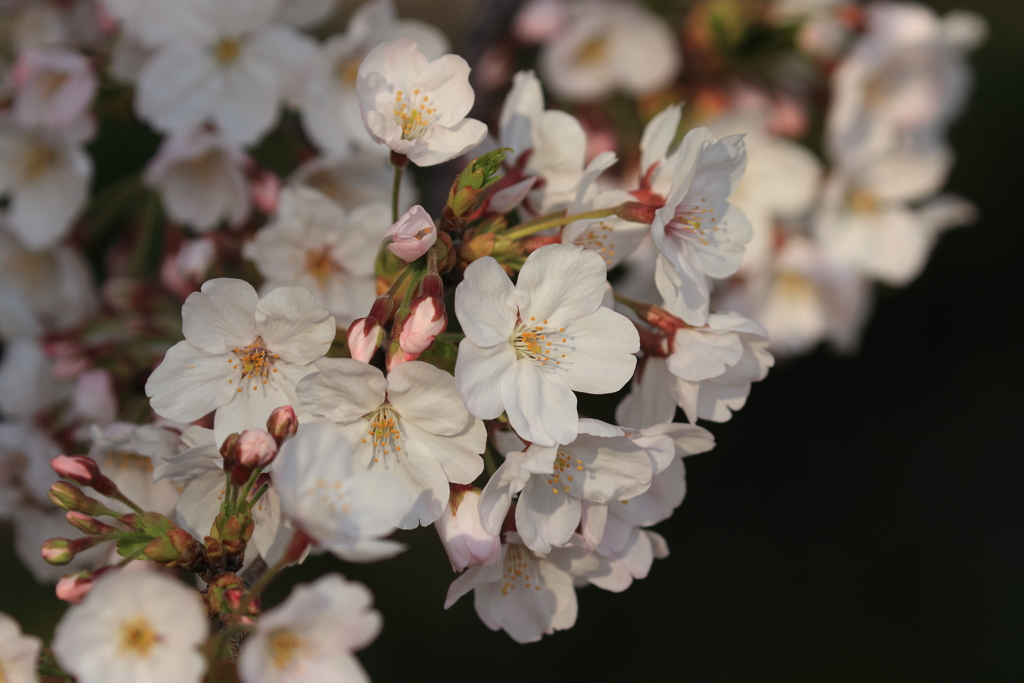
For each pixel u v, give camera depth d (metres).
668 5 0.82
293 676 0.54
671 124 0.60
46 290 0.69
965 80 0.86
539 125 0.60
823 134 0.89
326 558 0.99
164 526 0.56
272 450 0.56
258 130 0.67
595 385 0.57
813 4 0.76
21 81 0.66
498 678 1.03
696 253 0.59
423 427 0.56
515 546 0.59
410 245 0.56
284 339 0.57
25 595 0.88
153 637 0.54
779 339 0.82
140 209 0.72
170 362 0.57
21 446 0.65
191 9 0.66
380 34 0.67
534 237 0.58
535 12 0.77
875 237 0.84
